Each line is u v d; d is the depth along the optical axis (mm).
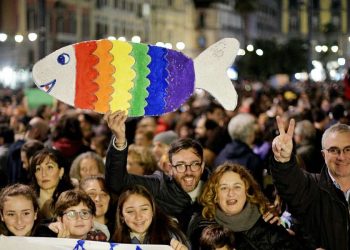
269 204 6656
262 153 11609
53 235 6727
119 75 6559
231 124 10695
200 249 6461
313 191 6496
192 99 32844
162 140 11805
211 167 11172
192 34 116812
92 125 15859
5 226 6527
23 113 19297
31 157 8852
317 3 123438
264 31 134250
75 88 6520
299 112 16141
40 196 8000
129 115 6676
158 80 6641
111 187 7207
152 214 6559
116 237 6633
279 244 6480
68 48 6539
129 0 85562
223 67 6734
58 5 64000
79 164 9047
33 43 59875
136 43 6637
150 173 9789
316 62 67875
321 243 6531
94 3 73750
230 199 6508
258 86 49344
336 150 6359
